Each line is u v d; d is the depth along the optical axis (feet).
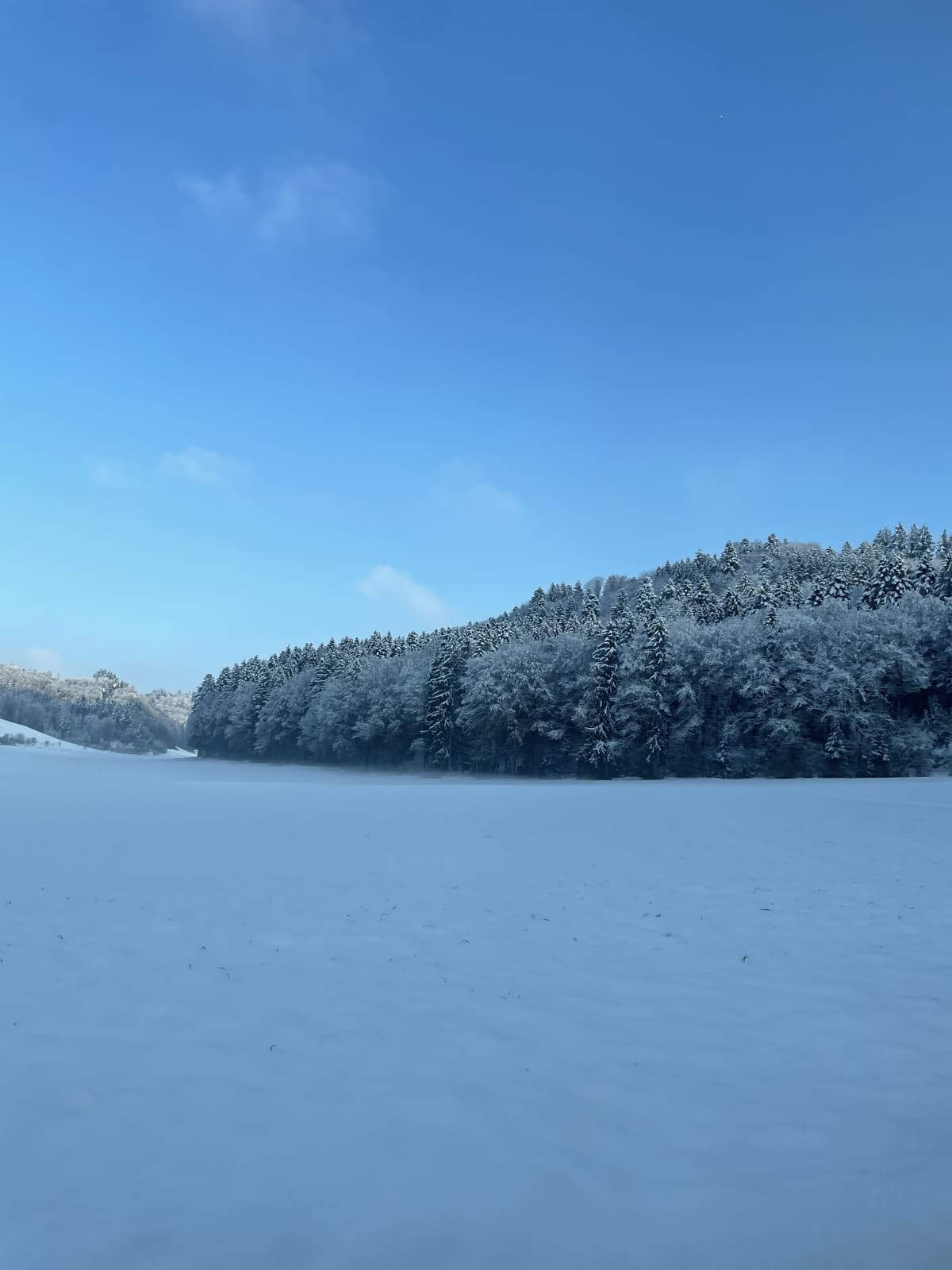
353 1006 22.43
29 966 26.27
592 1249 11.75
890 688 186.50
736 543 481.05
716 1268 11.33
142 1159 14.25
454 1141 14.93
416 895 37.65
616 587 501.15
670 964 26.45
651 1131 15.29
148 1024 21.02
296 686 354.74
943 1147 14.65
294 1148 14.66
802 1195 13.14
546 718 221.46
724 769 190.08
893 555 257.14
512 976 25.29
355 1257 11.56
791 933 30.63
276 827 64.23
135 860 47.65
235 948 28.55
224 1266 11.32
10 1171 13.84
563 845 54.29
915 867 45.21
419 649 316.81
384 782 204.54
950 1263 11.42
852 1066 18.29
